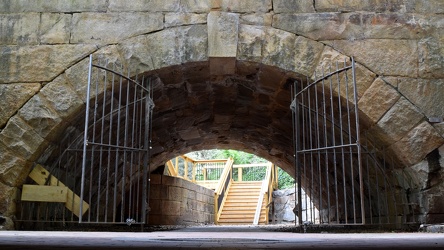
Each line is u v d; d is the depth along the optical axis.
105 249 2.64
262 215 18.72
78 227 7.08
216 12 6.11
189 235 3.81
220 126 9.70
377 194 6.64
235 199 20.22
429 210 5.66
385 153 6.10
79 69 5.90
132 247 2.72
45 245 2.87
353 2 6.18
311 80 5.96
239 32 6.06
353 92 5.89
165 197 13.66
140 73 5.93
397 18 6.15
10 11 6.07
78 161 6.75
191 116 8.70
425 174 5.73
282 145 10.07
